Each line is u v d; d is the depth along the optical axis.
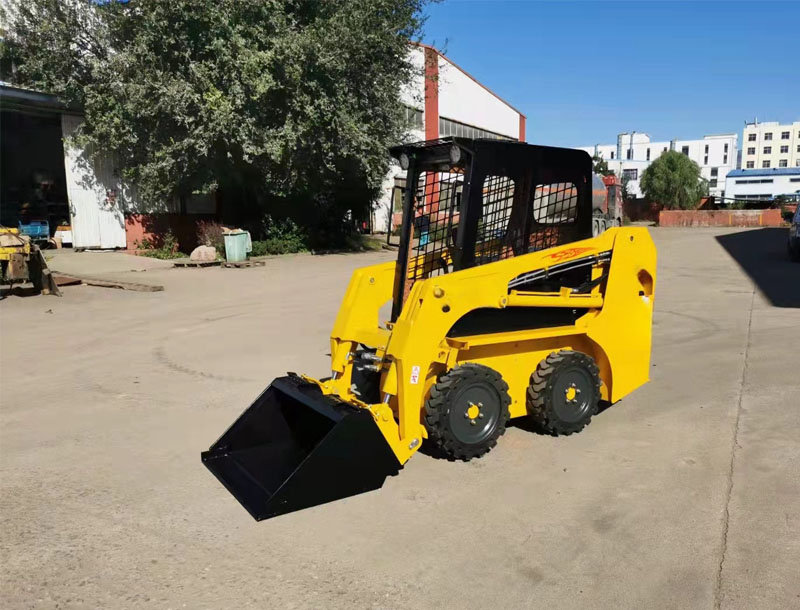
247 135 16.94
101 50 18.03
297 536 3.43
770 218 37.03
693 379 6.25
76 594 2.94
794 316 9.16
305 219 22.73
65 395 6.07
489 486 3.99
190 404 5.75
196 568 3.14
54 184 22.11
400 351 4.00
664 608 2.77
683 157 49.84
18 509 3.78
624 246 4.88
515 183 4.49
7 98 16.73
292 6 18.47
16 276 11.46
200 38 16.78
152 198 18.80
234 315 10.30
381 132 19.88
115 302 11.54
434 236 4.70
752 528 3.41
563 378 4.64
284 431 4.52
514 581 2.99
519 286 4.41
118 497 3.93
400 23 19.00
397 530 3.47
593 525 3.49
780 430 4.81
